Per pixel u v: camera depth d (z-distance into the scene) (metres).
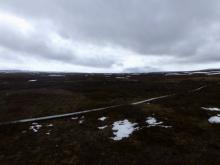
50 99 35.97
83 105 30.84
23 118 25.67
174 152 16.00
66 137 19.27
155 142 17.70
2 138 19.48
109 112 26.12
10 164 15.12
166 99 34.25
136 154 15.87
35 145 17.91
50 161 15.36
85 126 21.83
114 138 18.81
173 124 21.59
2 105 32.59
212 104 30.25
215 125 21.50
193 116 24.64
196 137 18.66
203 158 15.03
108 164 14.71
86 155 15.98
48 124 22.81
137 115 24.56
